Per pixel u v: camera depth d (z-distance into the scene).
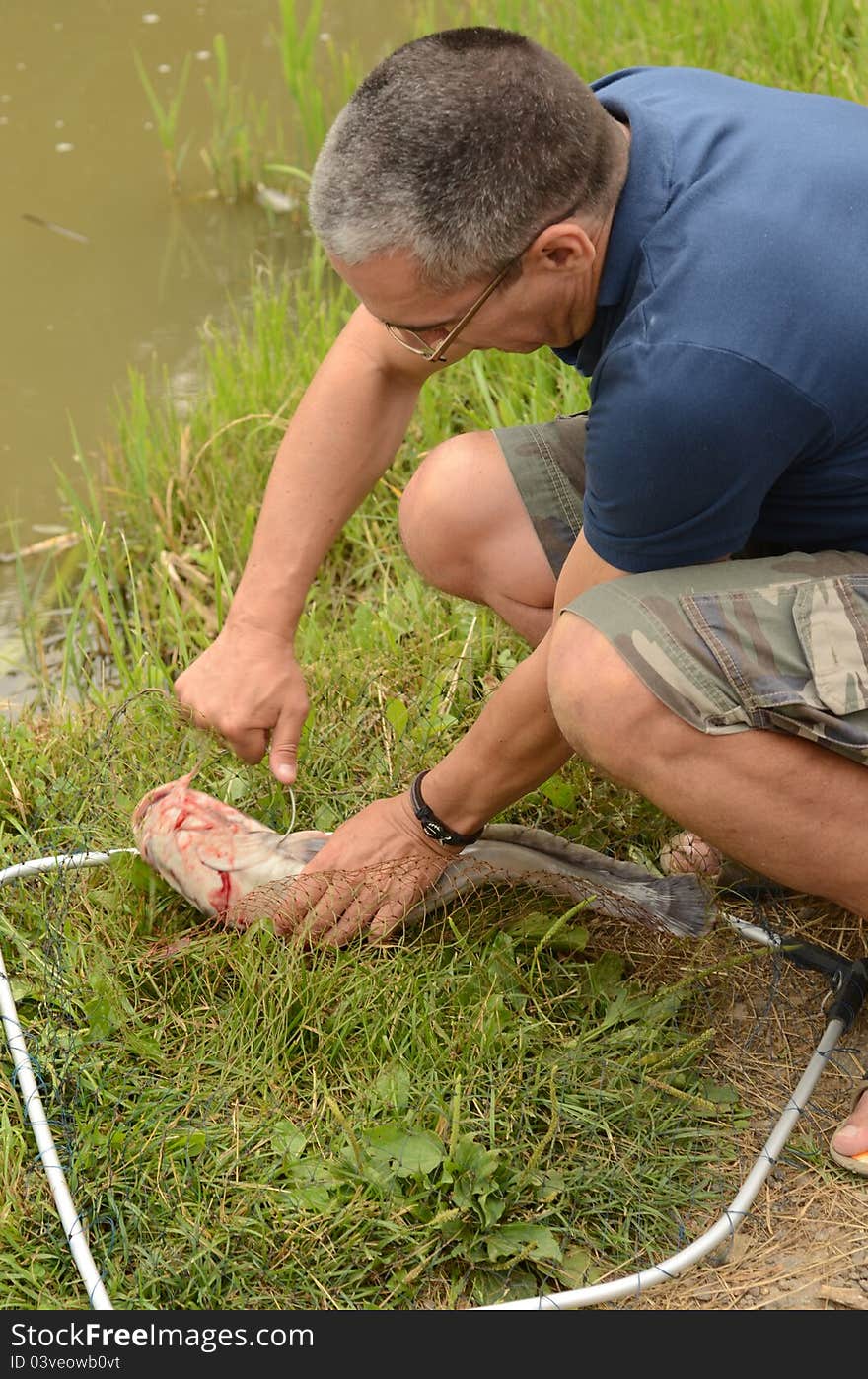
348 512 2.38
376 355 2.29
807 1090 2.06
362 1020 2.14
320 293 4.23
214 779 2.63
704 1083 2.12
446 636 2.95
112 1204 1.90
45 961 2.27
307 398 2.34
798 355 1.69
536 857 2.25
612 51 4.83
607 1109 2.07
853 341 1.70
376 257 1.73
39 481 3.72
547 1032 2.15
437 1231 1.90
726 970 2.26
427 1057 2.09
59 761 2.74
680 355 1.69
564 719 1.94
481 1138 2.01
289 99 5.50
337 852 2.20
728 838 1.94
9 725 2.86
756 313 1.68
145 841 2.31
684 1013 2.22
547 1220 1.94
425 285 1.75
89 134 5.29
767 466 1.76
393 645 2.91
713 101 1.86
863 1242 1.92
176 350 4.17
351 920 2.20
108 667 3.29
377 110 1.69
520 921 2.27
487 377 3.66
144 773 2.63
